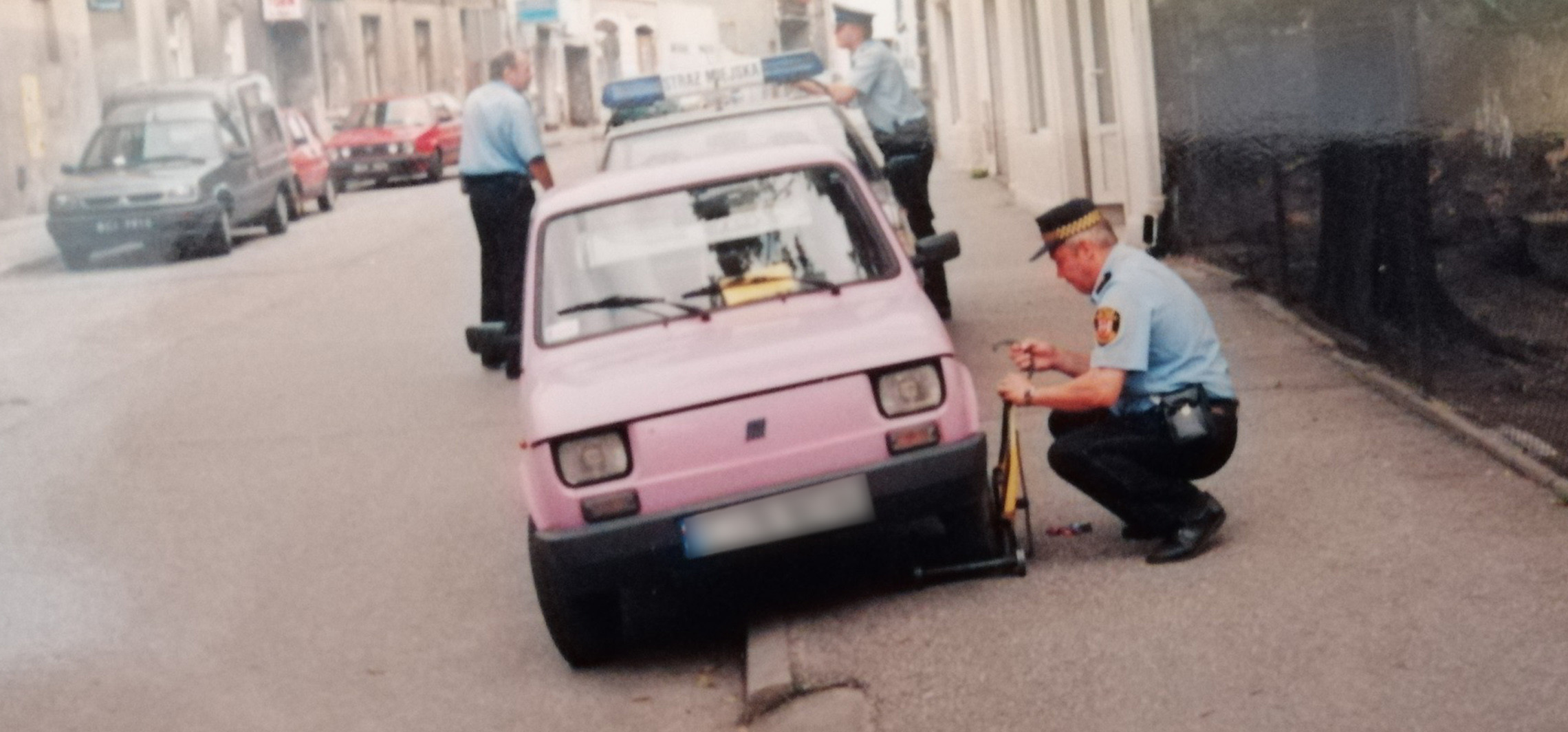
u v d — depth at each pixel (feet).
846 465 20.92
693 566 20.81
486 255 43.45
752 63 47.11
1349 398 29.63
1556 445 24.31
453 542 28.71
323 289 64.44
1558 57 27.50
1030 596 21.18
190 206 80.94
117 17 121.29
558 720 20.56
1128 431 21.80
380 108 132.77
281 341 52.29
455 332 50.80
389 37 181.57
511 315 42.65
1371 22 29.22
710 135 38.32
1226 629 19.08
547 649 23.27
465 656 23.24
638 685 21.47
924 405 21.13
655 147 37.29
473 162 42.47
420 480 33.09
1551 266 26.78
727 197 24.94
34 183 106.73
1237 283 40.96
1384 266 30.14
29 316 63.93
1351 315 32.12
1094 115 59.36
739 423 20.81
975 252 55.67
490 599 25.63
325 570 27.78
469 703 21.44
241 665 23.65
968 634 20.16
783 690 19.51
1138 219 50.75
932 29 109.91
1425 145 28.22
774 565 24.54
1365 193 30.78
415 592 26.27
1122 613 20.07
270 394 43.42
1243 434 27.94
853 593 22.71
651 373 21.66
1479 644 17.72
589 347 23.26
